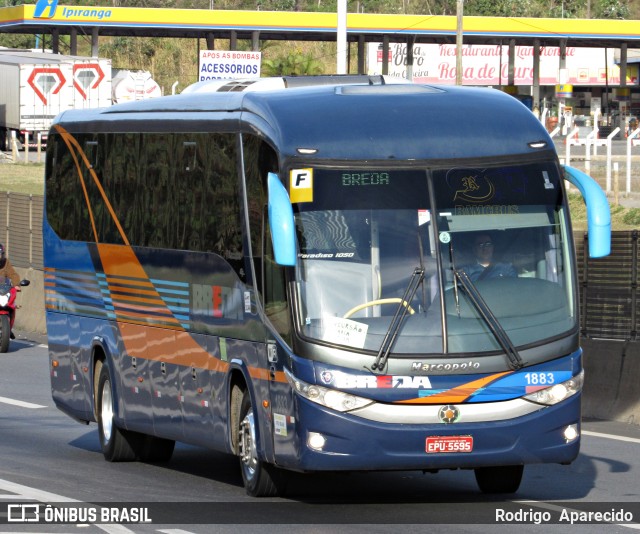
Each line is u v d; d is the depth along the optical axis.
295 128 28.16
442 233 27.52
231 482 33.38
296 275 27.22
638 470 34.28
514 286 27.56
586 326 47.38
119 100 164.88
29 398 50.56
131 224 36.41
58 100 162.38
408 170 27.80
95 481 33.38
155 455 38.00
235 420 30.88
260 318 28.84
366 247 27.34
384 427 26.59
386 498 30.25
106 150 38.34
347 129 28.16
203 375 32.31
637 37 195.75
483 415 26.97
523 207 28.09
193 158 33.00
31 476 33.66
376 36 196.25
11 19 176.38
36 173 136.50
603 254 28.17
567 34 192.50
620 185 95.88
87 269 39.47
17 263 85.12
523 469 31.64
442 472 34.75
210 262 31.78
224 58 78.44
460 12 138.12
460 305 27.22
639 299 45.62
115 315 37.50
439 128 28.33
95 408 39.19
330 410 26.64
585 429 41.38
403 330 26.91
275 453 28.20
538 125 28.83
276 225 26.53
